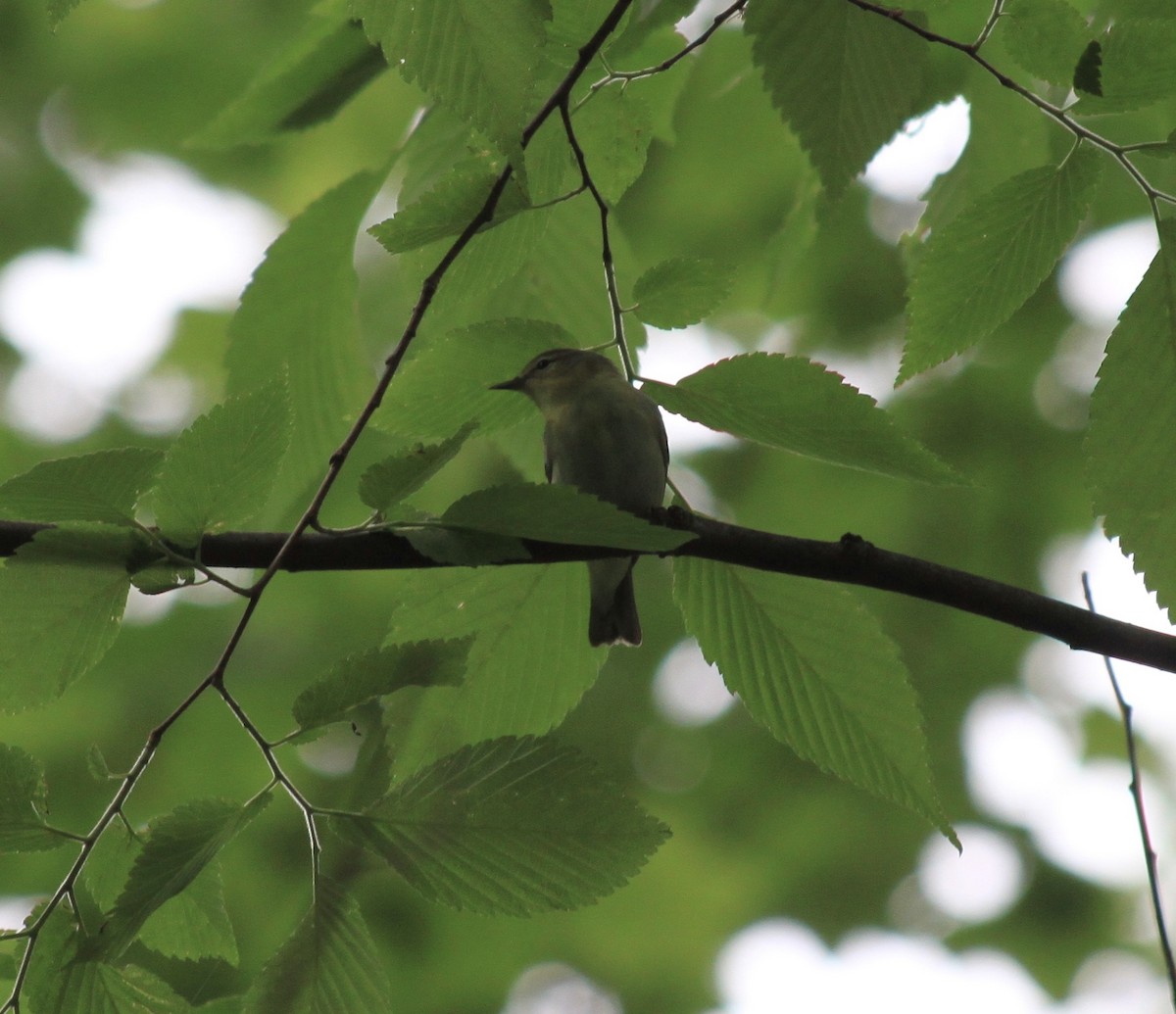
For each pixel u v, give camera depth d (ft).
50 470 16.22
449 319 25.79
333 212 24.47
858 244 54.44
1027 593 21.31
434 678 16.60
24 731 50.67
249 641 53.88
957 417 58.34
